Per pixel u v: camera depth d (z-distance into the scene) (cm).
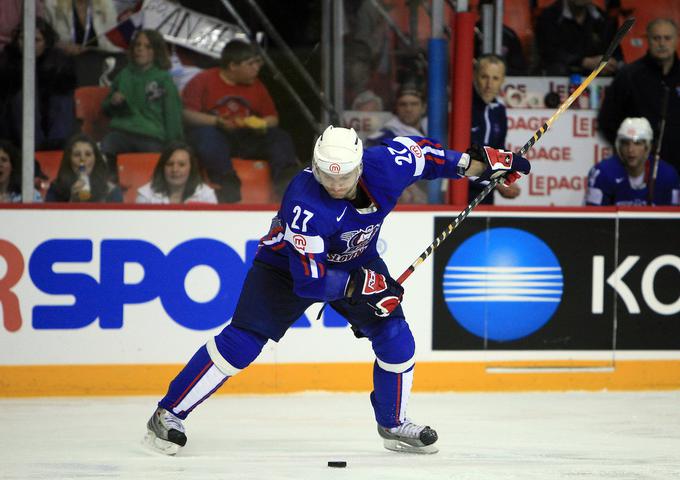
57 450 1511
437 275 2092
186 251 2042
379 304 1340
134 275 2030
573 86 2469
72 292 2012
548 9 2452
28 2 2191
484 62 2297
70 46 2288
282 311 1461
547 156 2462
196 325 2050
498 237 2111
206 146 2361
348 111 2434
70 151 2294
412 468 1372
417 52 2431
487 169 1452
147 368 2039
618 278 2156
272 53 2388
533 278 2127
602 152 2481
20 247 1997
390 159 1352
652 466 1406
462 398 2047
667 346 2175
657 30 2398
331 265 1420
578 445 1576
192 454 1488
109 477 1310
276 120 2402
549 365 2141
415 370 2100
